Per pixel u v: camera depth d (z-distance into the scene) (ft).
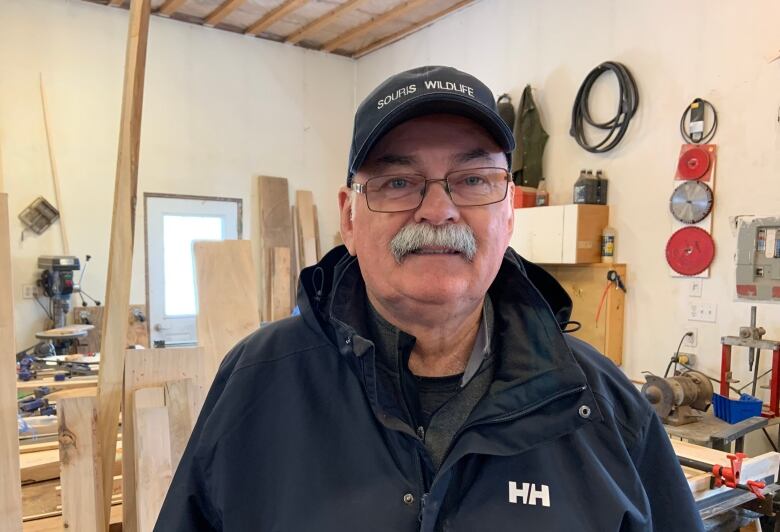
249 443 2.90
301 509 2.64
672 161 10.53
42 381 9.76
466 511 2.65
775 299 9.14
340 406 2.90
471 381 3.02
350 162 3.01
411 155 2.79
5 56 13.66
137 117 5.62
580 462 2.80
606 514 2.65
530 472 2.72
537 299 3.02
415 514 2.61
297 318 3.36
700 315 10.14
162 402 6.31
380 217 2.80
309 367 3.06
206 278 8.87
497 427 2.77
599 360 3.26
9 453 5.36
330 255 3.42
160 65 15.79
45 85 14.14
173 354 6.57
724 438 7.84
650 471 3.05
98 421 6.08
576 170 12.35
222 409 2.98
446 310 2.78
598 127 11.66
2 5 13.60
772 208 9.14
